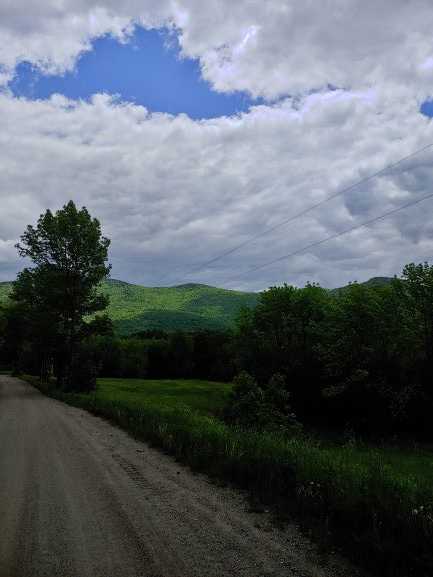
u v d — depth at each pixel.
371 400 35.03
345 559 5.36
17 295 48.06
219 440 11.26
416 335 33.16
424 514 5.81
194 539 5.87
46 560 5.21
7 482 8.92
